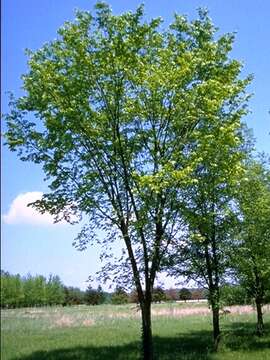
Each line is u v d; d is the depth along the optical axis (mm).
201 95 18422
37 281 107625
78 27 18312
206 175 19469
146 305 18969
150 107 18562
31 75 18750
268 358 20016
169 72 17922
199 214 20031
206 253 23047
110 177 18781
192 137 18469
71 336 33438
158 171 16938
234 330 32094
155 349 24297
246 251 25078
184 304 80500
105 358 22250
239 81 20328
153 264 18953
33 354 24344
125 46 17625
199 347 24562
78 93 18203
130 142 18922
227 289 23781
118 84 17906
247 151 26531
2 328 41156
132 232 18578
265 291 27953
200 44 19969
